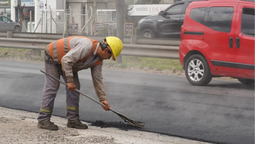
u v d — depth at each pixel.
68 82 4.72
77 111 5.13
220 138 5.04
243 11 8.67
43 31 28.41
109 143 4.32
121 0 13.65
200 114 6.34
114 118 5.96
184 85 9.38
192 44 9.47
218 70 9.01
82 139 4.38
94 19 24.72
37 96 7.60
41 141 4.14
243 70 8.55
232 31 8.70
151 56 12.74
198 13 9.51
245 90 8.81
